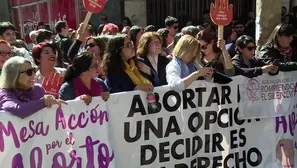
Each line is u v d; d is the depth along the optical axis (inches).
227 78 150.2
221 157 155.6
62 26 256.2
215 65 158.9
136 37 197.2
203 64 162.2
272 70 158.6
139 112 139.5
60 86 142.9
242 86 155.1
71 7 478.6
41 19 547.8
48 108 123.0
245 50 163.9
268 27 205.5
